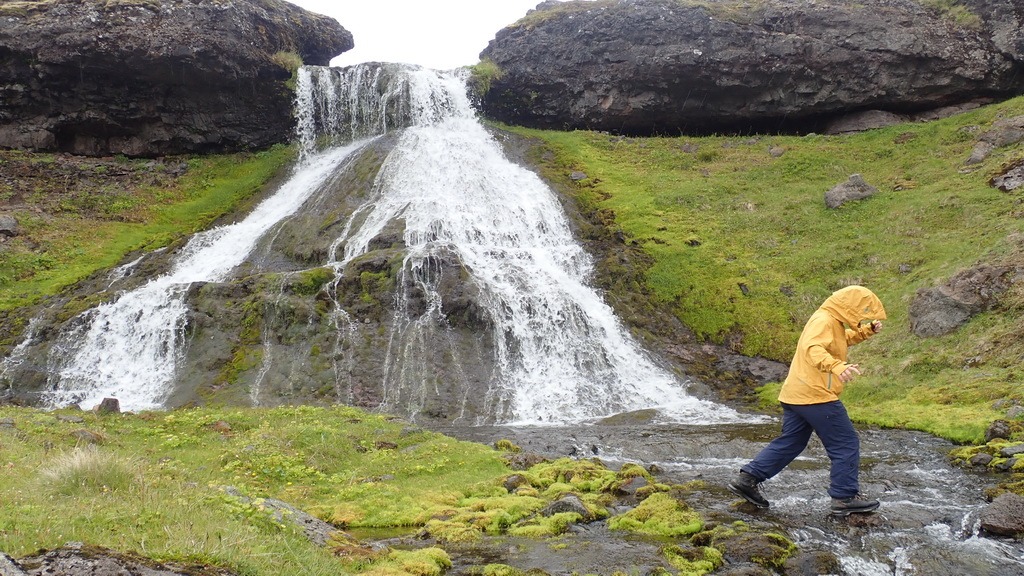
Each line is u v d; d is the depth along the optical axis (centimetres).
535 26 3341
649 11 3094
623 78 3119
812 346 696
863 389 1448
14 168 2634
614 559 608
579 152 2984
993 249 1692
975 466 920
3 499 556
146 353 1692
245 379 1566
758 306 1981
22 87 2702
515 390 1612
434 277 1850
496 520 722
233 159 3067
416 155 2764
